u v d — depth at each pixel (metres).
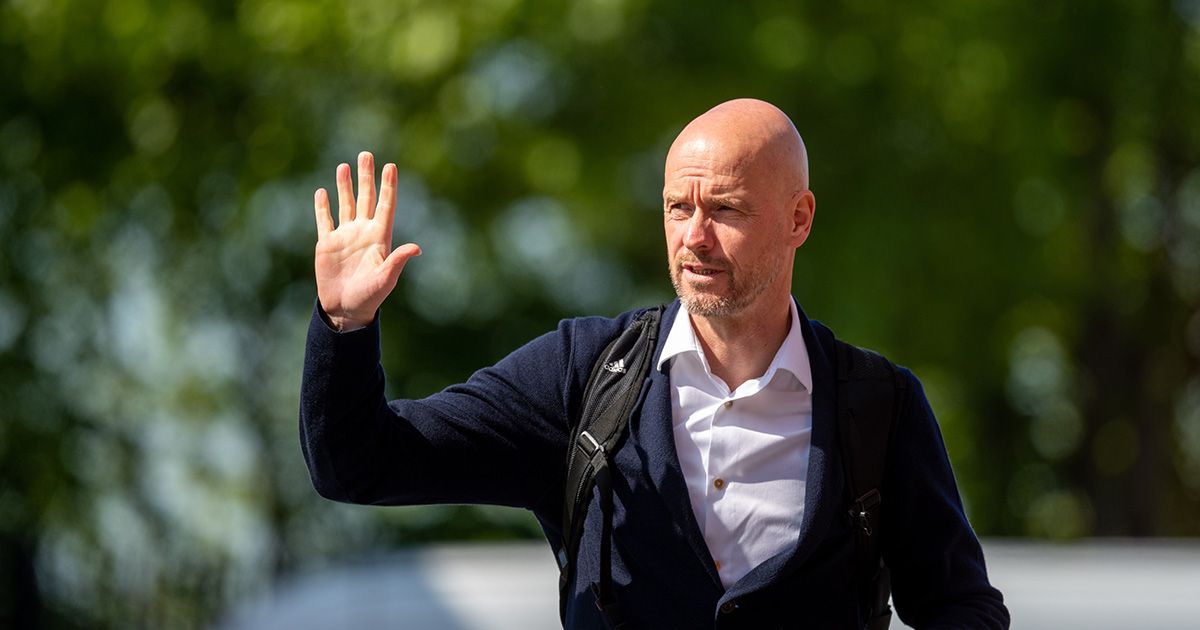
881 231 31.84
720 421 8.12
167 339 39.47
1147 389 42.44
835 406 8.15
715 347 8.17
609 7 30.03
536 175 32.03
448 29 30.31
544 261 38.69
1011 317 37.59
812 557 8.02
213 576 38.56
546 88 32.91
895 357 33.16
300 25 31.88
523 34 30.56
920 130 32.66
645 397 8.16
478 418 8.31
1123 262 39.88
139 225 38.25
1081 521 43.66
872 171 32.06
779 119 8.01
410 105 33.44
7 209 38.59
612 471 8.09
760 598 7.93
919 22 32.09
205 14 33.81
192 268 38.81
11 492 38.81
